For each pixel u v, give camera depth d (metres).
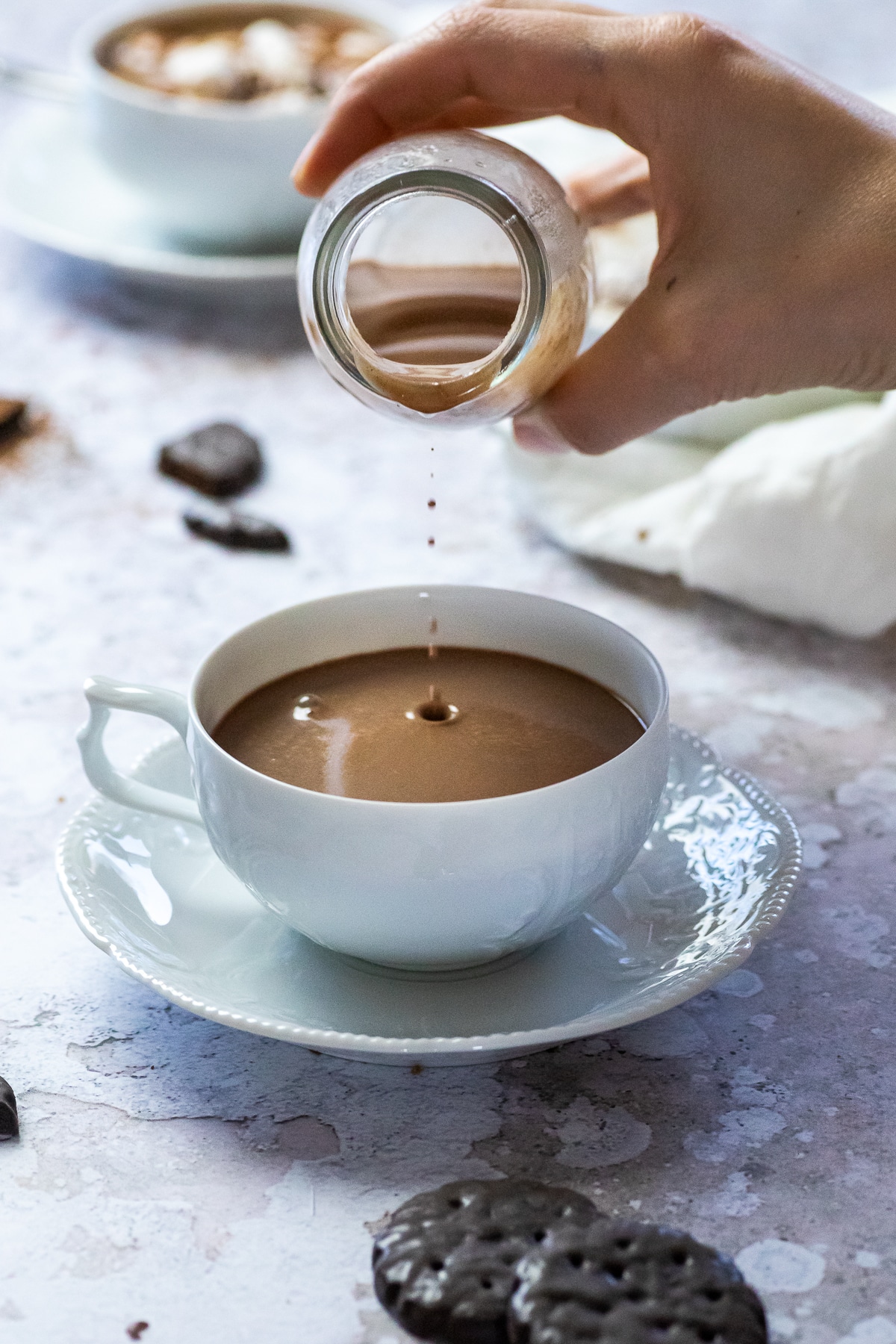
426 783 0.58
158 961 0.58
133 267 0.94
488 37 0.65
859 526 0.74
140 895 0.61
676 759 0.65
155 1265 0.53
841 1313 0.52
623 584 0.79
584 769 0.59
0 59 1.04
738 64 0.63
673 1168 0.55
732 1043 0.59
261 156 0.93
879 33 1.39
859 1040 0.59
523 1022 0.57
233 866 0.58
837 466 0.74
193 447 0.85
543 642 0.63
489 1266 0.52
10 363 0.92
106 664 0.73
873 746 0.70
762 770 0.69
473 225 0.64
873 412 0.77
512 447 0.81
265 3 1.11
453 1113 0.57
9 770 0.68
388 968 0.59
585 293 0.64
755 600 0.76
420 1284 0.52
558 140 0.90
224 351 0.96
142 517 0.82
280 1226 0.54
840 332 0.64
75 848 0.61
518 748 0.60
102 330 0.97
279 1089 0.57
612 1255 0.52
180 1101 0.57
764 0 1.49
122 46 1.05
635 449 0.81
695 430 0.81
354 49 1.04
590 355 0.66
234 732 0.60
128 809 0.63
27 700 0.71
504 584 0.78
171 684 0.72
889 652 0.75
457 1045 0.54
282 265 0.95
